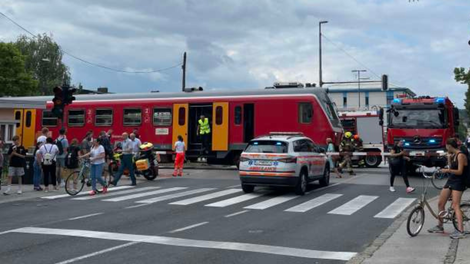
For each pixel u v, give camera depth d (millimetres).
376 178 21031
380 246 8086
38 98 28953
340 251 7926
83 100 27828
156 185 18062
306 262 7219
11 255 7500
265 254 7676
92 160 15547
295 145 15305
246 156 15180
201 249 7961
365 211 12102
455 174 8797
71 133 27875
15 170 15352
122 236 8938
